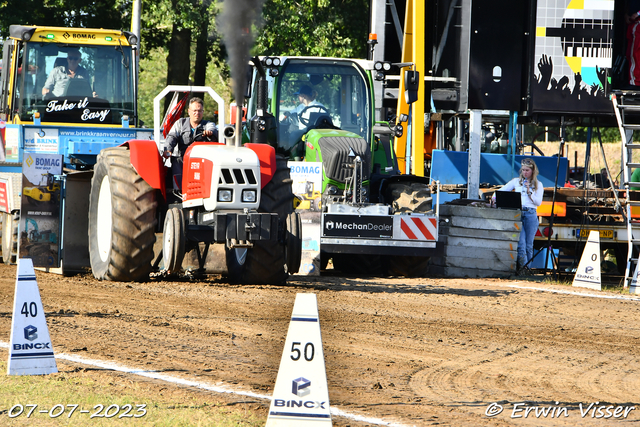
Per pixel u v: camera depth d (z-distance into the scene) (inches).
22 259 764.0
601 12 2126.0
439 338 1024.9
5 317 1064.8
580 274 1733.5
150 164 1378.0
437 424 645.3
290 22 3986.2
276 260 1395.2
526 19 2134.6
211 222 1288.1
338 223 1601.9
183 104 1497.3
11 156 1806.1
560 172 2266.2
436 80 2213.3
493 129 2603.3
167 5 3757.4
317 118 1754.4
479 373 839.7
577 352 978.1
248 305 1202.6
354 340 986.1
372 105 1774.1
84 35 1942.7
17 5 4101.9
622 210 1911.9
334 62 1760.6
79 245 1528.1
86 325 1008.2
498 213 1871.3
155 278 1482.5
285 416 563.2
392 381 790.5
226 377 775.7
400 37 2422.5
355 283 1563.7
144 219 1368.1
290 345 567.5
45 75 1919.3
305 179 1658.5
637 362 933.2
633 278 1678.2
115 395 695.1
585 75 2135.8
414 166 2149.4
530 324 1173.1
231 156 1285.7
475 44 2128.4
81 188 1540.4
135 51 1977.1
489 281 1737.2
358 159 1622.8
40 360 765.9
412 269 1777.8
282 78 1743.4
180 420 625.0
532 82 2135.8
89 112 1940.2
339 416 656.4
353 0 4276.6
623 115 1961.1
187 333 986.1
